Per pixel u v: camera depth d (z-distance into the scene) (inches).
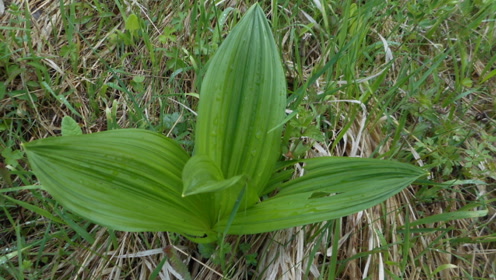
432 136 22.0
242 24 14.9
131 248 17.6
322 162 16.1
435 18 26.2
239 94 14.7
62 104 21.3
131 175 13.5
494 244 20.1
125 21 22.5
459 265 19.5
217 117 14.5
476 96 24.0
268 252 17.7
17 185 18.8
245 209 14.1
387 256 17.9
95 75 22.7
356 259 18.6
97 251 17.5
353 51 21.8
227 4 25.6
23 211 18.4
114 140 13.6
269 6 25.5
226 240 17.7
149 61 23.3
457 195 20.9
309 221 13.9
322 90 22.2
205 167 12.5
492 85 24.9
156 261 17.4
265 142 15.0
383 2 25.0
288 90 21.8
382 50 24.7
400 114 23.0
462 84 22.2
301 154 18.6
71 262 16.8
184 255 17.5
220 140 14.6
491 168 19.9
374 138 21.8
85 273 17.1
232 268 16.7
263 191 16.4
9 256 15.7
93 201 12.7
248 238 17.9
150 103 21.8
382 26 25.7
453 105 21.7
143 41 23.8
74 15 23.4
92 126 21.1
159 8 25.3
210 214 14.8
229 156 14.8
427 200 20.3
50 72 22.3
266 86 14.9
